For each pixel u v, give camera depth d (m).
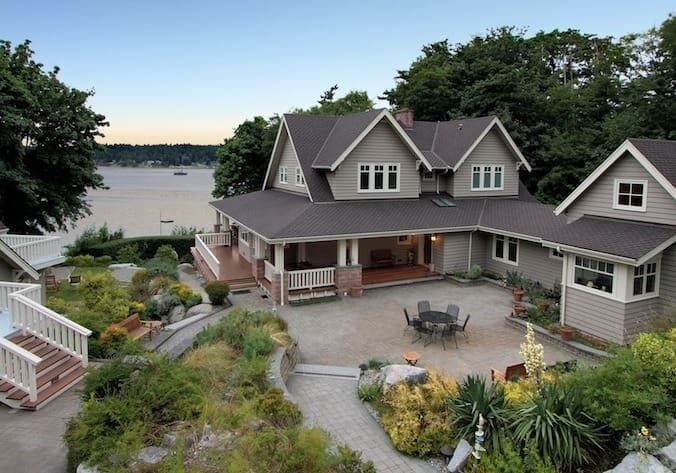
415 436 8.90
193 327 16.20
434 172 26.03
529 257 21.84
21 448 8.54
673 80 29.88
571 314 16.09
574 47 52.81
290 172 26.52
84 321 13.82
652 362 8.77
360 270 21.05
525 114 35.81
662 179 14.20
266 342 12.22
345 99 48.72
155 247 34.03
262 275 22.31
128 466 6.56
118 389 7.90
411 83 41.53
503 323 17.42
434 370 11.91
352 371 12.91
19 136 25.89
